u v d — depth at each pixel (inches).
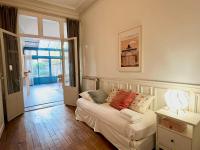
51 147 85.7
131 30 107.8
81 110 121.6
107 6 131.7
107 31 134.2
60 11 169.0
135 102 93.6
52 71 402.9
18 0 141.4
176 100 71.4
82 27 179.3
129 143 71.9
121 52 119.0
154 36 91.9
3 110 117.7
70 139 94.6
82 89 186.4
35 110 155.4
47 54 390.0
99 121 98.3
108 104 110.7
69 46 176.7
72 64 176.9
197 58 72.1
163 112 73.0
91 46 162.6
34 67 370.6
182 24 76.8
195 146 62.6
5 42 127.0
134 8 104.3
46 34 179.0
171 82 84.4
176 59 81.0
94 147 85.4
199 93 72.1
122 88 120.4
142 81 102.3
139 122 75.1
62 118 131.6
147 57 97.9
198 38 71.0
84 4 155.6
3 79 121.8
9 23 134.9
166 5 83.7
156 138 74.1
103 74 144.9
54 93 247.1
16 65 140.9
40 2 151.3
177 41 79.8
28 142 91.4
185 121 62.0
